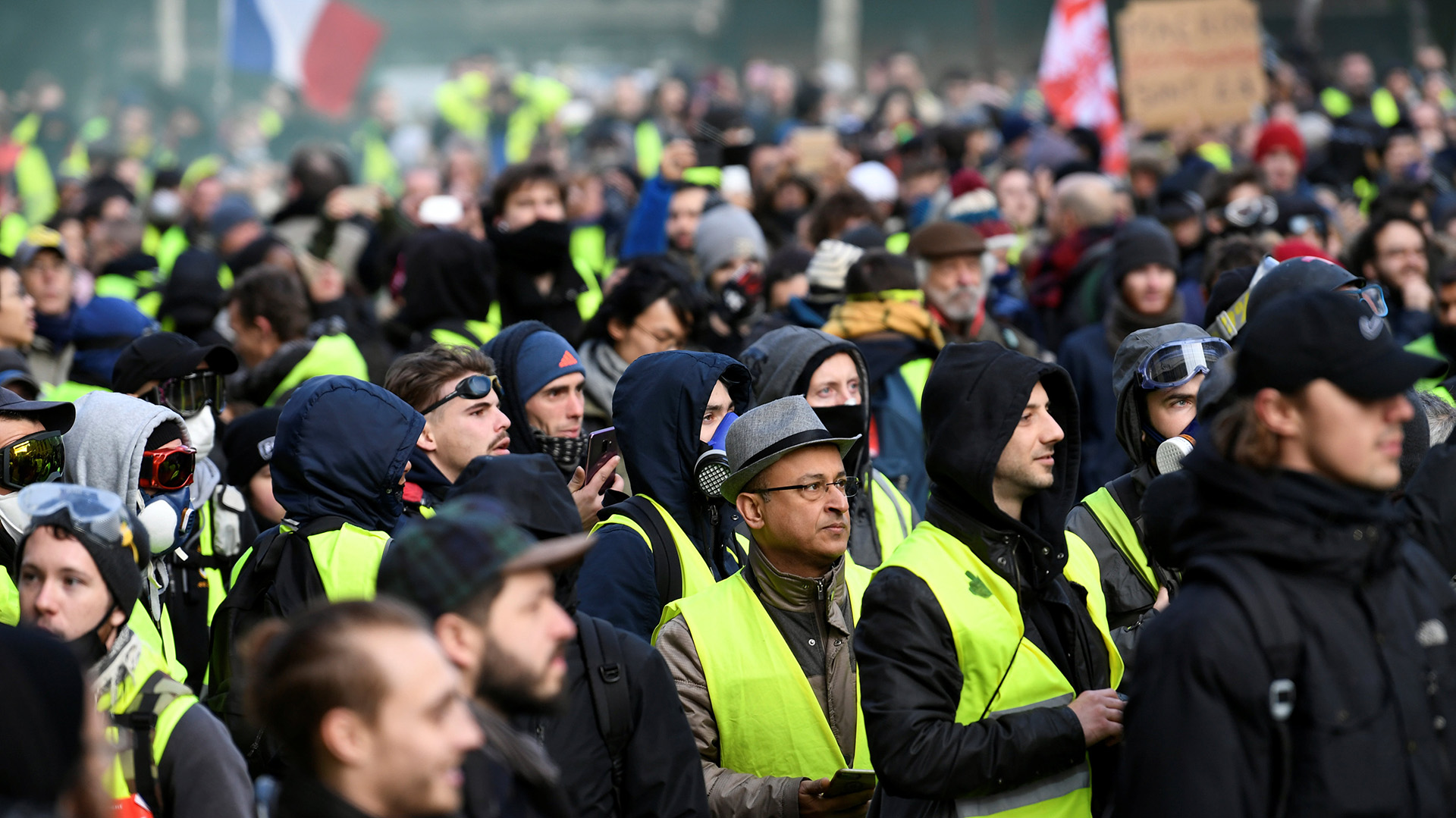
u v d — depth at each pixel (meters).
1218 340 14.44
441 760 8.10
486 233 26.56
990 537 12.14
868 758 13.67
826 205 30.56
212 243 38.59
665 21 111.75
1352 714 9.41
